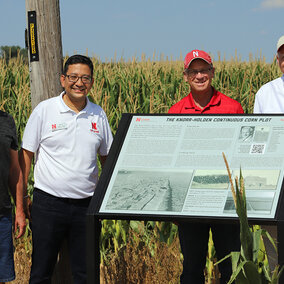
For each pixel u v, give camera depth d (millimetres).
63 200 3592
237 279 2697
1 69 9906
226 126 3170
